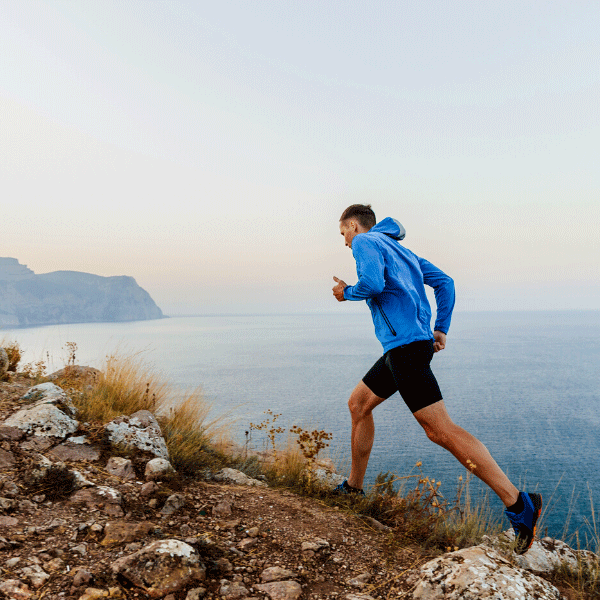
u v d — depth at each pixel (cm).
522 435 10156
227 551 198
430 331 254
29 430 272
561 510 3008
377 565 208
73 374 467
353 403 287
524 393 17462
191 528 215
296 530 233
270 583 177
